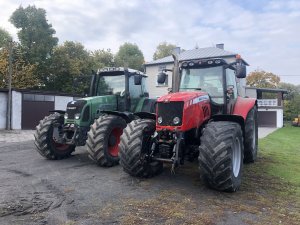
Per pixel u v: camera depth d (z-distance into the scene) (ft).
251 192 15.74
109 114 23.27
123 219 11.59
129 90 27.07
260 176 19.30
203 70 20.29
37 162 23.22
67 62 94.58
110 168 21.01
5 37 106.63
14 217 11.61
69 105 23.63
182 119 15.85
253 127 23.25
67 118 23.57
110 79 27.58
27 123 59.67
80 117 23.07
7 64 82.28
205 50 94.43
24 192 14.92
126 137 17.40
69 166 21.67
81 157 25.39
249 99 22.54
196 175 18.71
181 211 12.60
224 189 15.19
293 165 23.47
